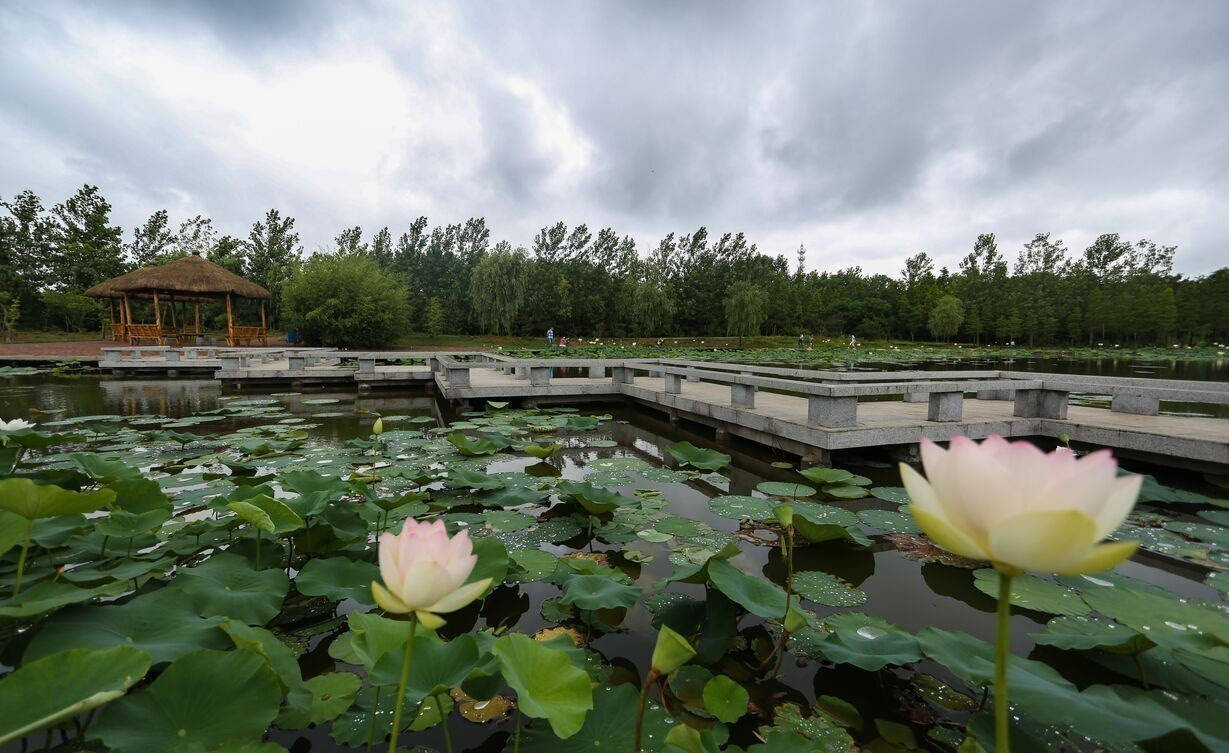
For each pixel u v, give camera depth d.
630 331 41.19
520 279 31.84
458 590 0.84
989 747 1.20
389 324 23.41
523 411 7.93
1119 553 0.51
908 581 2.55
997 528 0.55
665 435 6.47
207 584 1.75
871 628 1.97
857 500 3.79
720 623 1.88
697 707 1.58
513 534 2.98
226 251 31.75
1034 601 2.25
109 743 1.03
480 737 1.47
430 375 10.66
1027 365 19.78
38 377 12.90
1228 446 3.99
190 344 20.88
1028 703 1.21
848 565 2.73
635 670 1.79
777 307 46.88
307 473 2.95
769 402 6.71
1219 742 1.02
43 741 1.33
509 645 1.26
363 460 4.57
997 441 0.64
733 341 40.44
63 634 1.32
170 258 31.52
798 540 3.07
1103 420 5.25
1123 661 1.70
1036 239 55.56
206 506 3.25
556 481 4.11
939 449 0.68
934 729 1.53
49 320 31.64
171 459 4.52
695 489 4.12
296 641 1.96
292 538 2.36
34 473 2.63
